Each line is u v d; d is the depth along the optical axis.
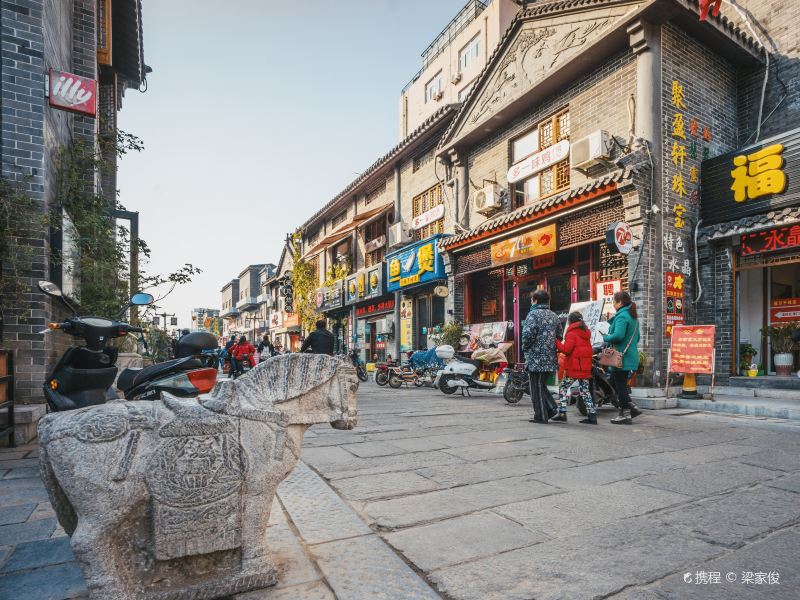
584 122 9.53
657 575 2.12
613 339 5.98
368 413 7.04
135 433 1.76
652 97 8.18
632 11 8.10
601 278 9.09
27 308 5.31
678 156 8.45
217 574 1.89
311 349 8.77
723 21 8.74
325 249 24.48
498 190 11.55
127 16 11.66
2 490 3.33
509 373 8.29
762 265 8.16
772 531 2.61
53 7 6.42
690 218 8.56
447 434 5.35
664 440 4.98
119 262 8.02
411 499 3.12
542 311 6.08
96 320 3.50
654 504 3.02
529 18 10.54
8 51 5.43
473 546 2.41
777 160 7.66
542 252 9.59
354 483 3.47
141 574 1.76
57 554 2.31
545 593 1.96
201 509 1.82
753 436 5.17
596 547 2.40
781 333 8.45
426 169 15.35
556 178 10.29
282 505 2.94
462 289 12.78
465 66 22.84
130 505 1.71
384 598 1.87
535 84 10.12
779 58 9.20
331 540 2.42
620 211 8.27
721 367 8.60
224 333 64.56
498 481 3.52
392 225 16.61
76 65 8.60
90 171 7.77
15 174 5.40
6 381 4.64
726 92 9.45
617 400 6.60
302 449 4.58
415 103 26.95
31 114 5.52
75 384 3.48
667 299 8.09
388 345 17.09
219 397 1.94
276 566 2.12
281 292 29.84
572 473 3.72
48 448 1.71
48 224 5.43
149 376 3.94
